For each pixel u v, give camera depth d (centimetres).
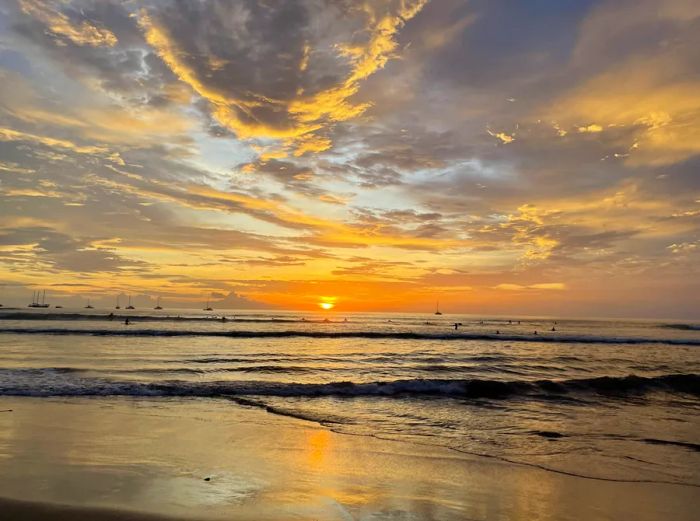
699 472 718
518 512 532
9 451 691
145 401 1175
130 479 587
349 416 1088
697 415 1219
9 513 454
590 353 3350
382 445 828
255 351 2747
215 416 1028
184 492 548
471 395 1433
